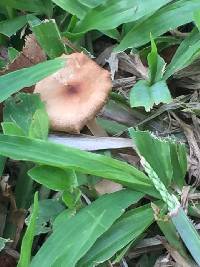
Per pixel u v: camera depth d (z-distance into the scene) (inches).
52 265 5.9
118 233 6.3
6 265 6.6
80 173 6.7
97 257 6.1
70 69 7.1
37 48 7.6
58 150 6.3
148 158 6.6
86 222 6.2
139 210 6.5
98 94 6.8
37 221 6.6
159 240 6.6
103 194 6.7
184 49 7.6
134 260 6.8
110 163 6.4
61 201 6.8
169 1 7.5
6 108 7.1
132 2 7.6
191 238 6.1
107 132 7.4
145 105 7.0
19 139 6.3
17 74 6.8
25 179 7.0
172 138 7.3
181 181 6.8
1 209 6.9
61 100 7.0
